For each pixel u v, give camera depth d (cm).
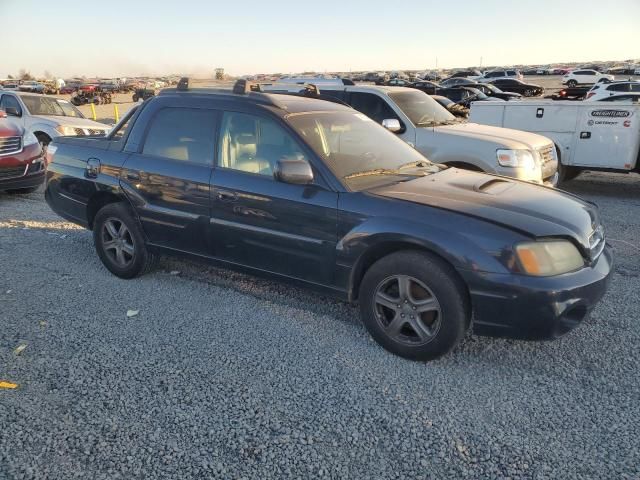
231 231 414
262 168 403
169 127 459
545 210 346
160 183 450
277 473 250
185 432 278
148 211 459
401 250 347
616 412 298
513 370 342
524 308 309
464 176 419
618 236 658
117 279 496
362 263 364
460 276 322
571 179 1061
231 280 496
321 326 402
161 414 292
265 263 405
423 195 357
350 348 369
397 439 275
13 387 314
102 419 287
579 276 322
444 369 342
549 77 7119
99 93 4559
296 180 364
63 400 303
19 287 470
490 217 325
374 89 781
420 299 341
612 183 1060
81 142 523
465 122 847
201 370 338
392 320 354
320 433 279
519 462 258
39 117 1224
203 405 301
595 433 280
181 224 443
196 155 438
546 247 315
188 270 520
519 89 3656
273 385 322
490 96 2820
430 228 328
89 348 363
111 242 496
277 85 796
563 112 936
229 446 268
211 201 420
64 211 533
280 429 282
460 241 318
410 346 346
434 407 302
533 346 372
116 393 311
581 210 366
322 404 304
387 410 299
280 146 396
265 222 394
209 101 438
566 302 311
